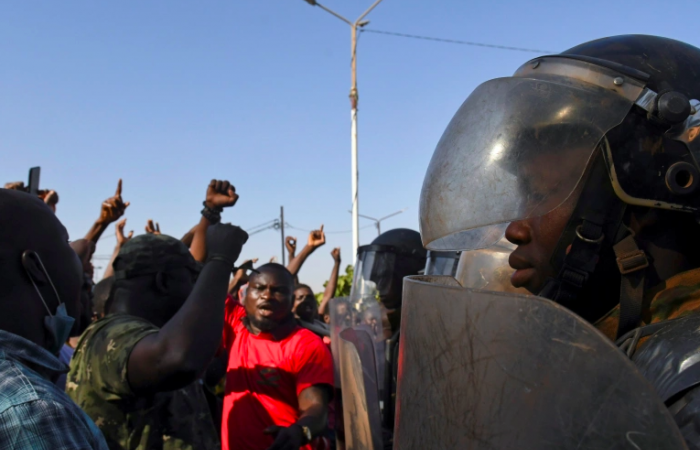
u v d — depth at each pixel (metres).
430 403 0.90
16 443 0.95
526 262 1.07
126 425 1.99
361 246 3.12
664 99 0.93
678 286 0.95
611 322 1.03
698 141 0.95
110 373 1.92
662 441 0.65
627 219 0.99
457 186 1.08
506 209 1.01
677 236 0.99
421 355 0.94
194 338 1.90
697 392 0.72
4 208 1.24
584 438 0.70
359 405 1.68
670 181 0.93
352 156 11.62
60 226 1.36
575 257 1.00
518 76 1.13
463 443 0.82
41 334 1.24
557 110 1.00
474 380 0.82
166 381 1.88
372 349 1.89
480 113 1.09
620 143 0.96
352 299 2.60
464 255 2.09
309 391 2.74
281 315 2.96
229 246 2.10
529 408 0.75
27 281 1.22
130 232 3.96
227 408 2.98
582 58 1.03
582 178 0.99
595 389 0.70
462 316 0.85
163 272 2.34
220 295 2.03
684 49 1.05
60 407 1.02
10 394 1.00
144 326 2.06
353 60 11.62
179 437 2.10
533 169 1.00
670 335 0.80
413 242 3.04
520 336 0.77
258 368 2.88
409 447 0.96
